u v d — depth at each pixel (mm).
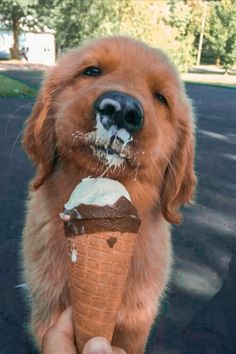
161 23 3301
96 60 331
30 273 375
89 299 246
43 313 370
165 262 385
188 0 4418
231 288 598
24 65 3777
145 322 377
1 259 617
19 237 680
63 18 3490
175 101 353
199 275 626
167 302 557
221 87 3654
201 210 882
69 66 351
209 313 543
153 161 310
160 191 369
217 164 1252
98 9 3211
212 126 1879
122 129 265
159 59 350
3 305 525
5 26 4652
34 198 375
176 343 491
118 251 235
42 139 350
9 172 998
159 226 378
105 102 262
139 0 3146
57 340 251
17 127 1429
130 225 234
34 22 4316
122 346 382
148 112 287
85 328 253
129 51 338
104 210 231
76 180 321
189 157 380
